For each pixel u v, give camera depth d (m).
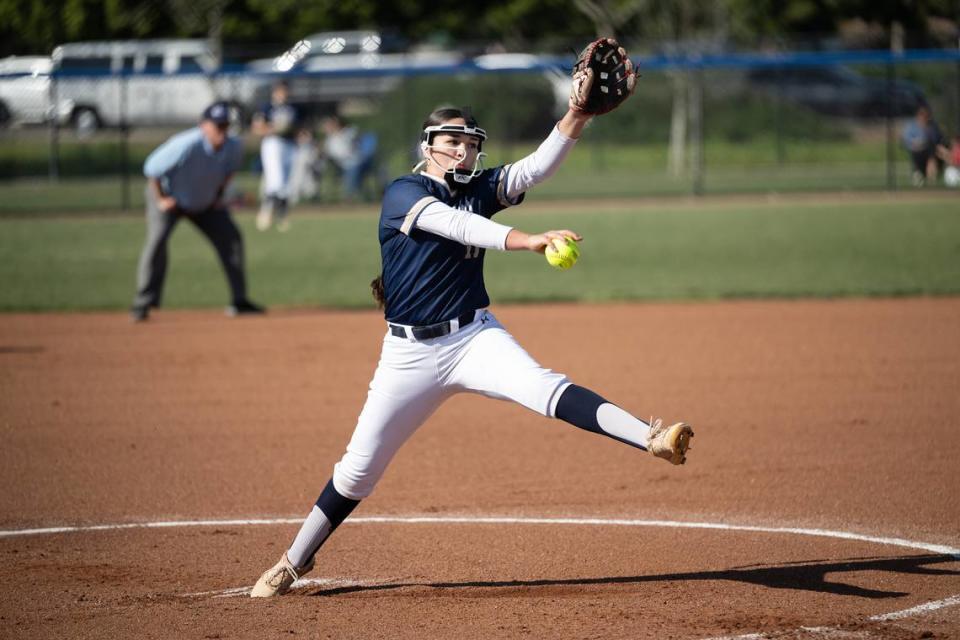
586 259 67.62
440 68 86.19
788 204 92.62
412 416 18.66
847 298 52.81
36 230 83.25
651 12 129.75
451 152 18.38
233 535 23.44
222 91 120.12
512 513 24.66
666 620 17.98
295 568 19.64
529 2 132.88
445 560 21.62
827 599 18.97
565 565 21.20
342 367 40.19
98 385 37.66
